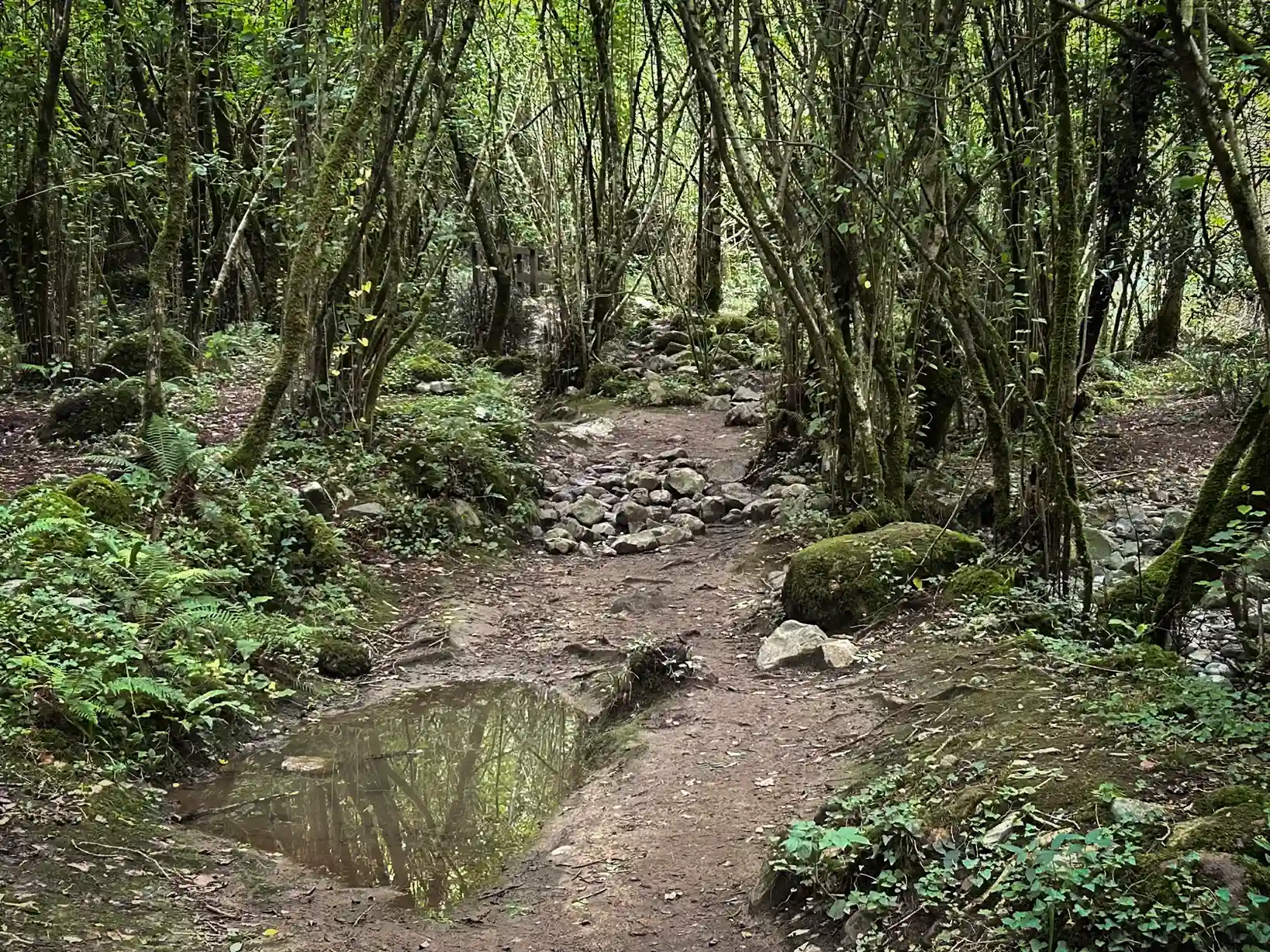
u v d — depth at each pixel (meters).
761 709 5.64
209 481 7.52
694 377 14.84
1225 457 4.87
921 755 4.43
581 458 11.54
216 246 14.59
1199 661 5.22
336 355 9.62
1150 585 5.66
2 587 5.45
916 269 8.16
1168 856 3.06
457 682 6.58
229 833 4.62
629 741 5.48
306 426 9.72
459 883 4.27
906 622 6.35
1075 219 5.70
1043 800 3.62
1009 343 8.21
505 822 4.84
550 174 14.24
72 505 6.51
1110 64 7.98
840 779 4.61
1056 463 5.80
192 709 5.32
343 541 8.11
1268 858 3.04
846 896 3.66
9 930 3.49
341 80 9.49
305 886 4.19
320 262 9.17
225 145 14.26
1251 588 5.82
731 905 3.90
